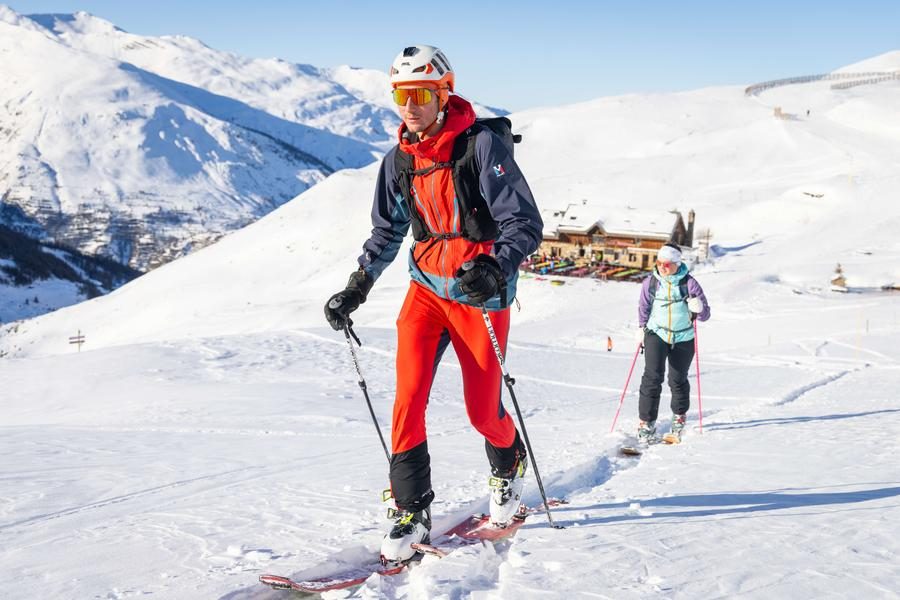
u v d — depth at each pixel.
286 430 10.76
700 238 82.25
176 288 120.38
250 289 115.12
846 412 8.64
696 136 141.38
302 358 22.62
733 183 113.62
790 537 2.88
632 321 41.78
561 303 54.31
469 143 2.95
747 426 7.66
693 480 4.53
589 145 154.25
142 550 3.46
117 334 109.75
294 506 4.38
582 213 68.94
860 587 2.26
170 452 8.00
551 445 6.84
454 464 5.89
